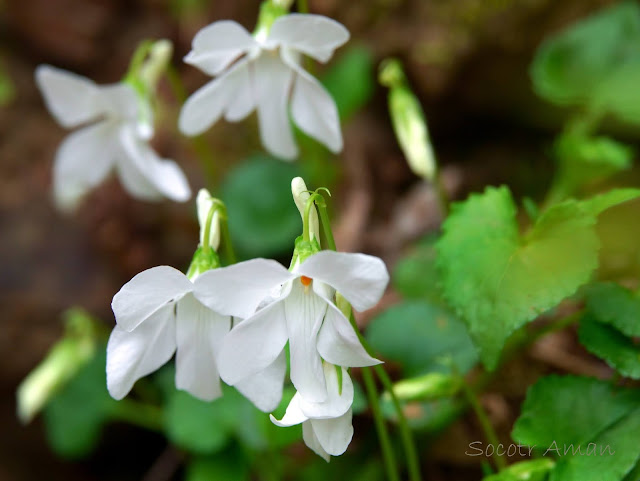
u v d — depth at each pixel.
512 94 0.24
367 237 0.22
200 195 0.15
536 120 0.24
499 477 0.15
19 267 0.24
